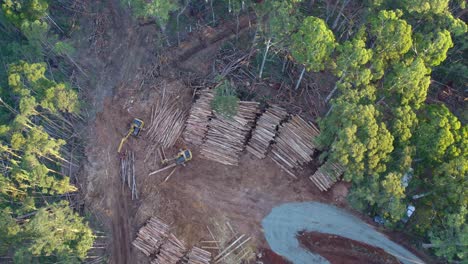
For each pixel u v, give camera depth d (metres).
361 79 39.34
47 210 42.69
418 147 41.06
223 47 52.47
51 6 56.38
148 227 47.31
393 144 41.09
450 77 48.69
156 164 49.34
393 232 45.53
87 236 42.25
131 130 49.97
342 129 39.16
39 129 44.19
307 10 51.47
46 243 39.69
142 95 51.78
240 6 51.97
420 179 43.50
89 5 57.19
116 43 54.78
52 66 53.12
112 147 50.53
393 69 41.28
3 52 54.66
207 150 49.06
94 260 47.12
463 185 39.44
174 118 50.47
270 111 49.28
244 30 53.00
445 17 41.88
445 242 40.25
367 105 39.47
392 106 41.81
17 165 43.72
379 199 41.03
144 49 54.03
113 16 56.19
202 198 47.84
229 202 47.50
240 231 46.59
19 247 41.72
